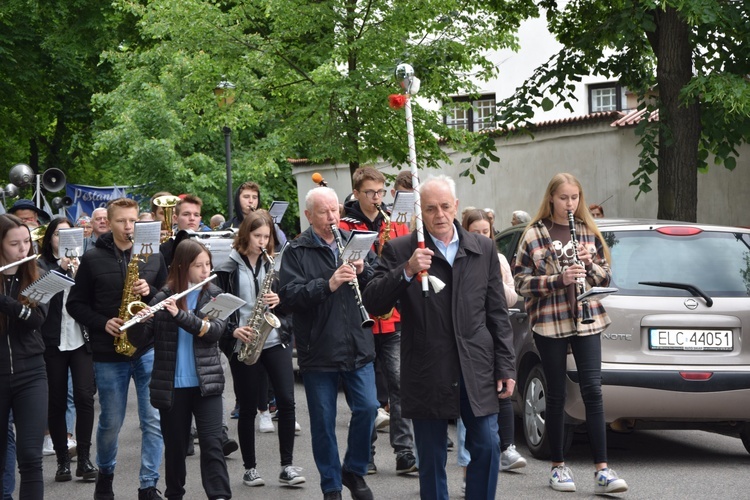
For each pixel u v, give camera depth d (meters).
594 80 33.88
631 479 8.63
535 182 25.70
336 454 7.48
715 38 17.09
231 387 14.52
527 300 8.30
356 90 22.42
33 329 6.82
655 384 8.74
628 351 8.85
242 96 24.34
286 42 24.14
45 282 6.64
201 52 24.11
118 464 9.94
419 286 6.24
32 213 11.38
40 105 39.41
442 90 23.69
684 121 17.30
